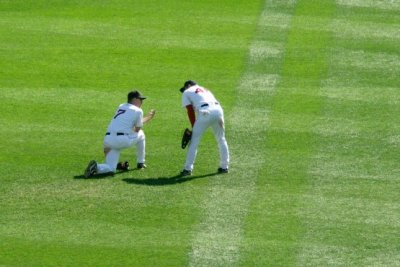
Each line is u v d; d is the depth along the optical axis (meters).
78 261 45.44
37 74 71.19
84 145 59.84
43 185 54.00
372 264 45.53
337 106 66.88
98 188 53.53
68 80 70.31
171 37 78.94
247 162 57.88
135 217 50.16
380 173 56.56
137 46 76.88
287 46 77.75
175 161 57.88
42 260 45.50
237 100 67.56
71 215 50.25
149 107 66.31
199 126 54.91
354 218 50.47
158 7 85.50
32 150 58.97
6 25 80.81
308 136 61.81
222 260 45.72
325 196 53.28
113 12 84.12
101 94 68.00
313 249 46.97
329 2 87.75
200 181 54.94
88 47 76.44
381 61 75.31
